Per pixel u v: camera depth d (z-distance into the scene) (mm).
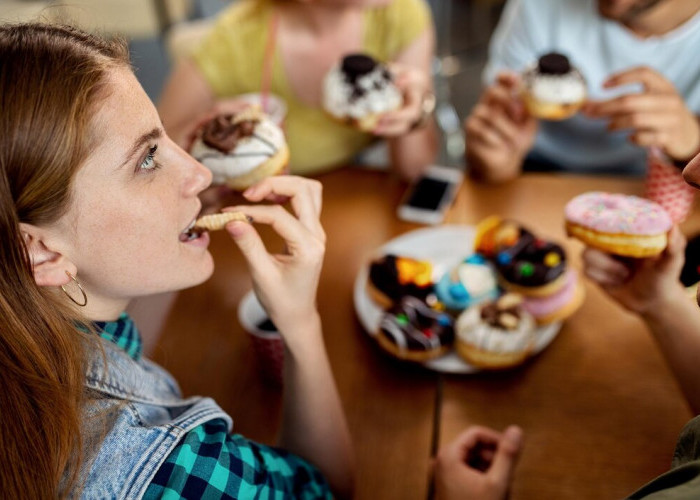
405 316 1067
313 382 876
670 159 1032
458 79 3123
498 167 1403
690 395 856
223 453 691
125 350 806
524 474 895
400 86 1461
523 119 1409
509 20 1719
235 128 1058
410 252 1264
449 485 843
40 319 632
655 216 856
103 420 663
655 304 873
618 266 909
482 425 969
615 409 960
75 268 655
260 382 1073
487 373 1041
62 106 577
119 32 758
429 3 3508
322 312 1183
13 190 582
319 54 1642
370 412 1008
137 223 666
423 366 1060
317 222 854
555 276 1069
